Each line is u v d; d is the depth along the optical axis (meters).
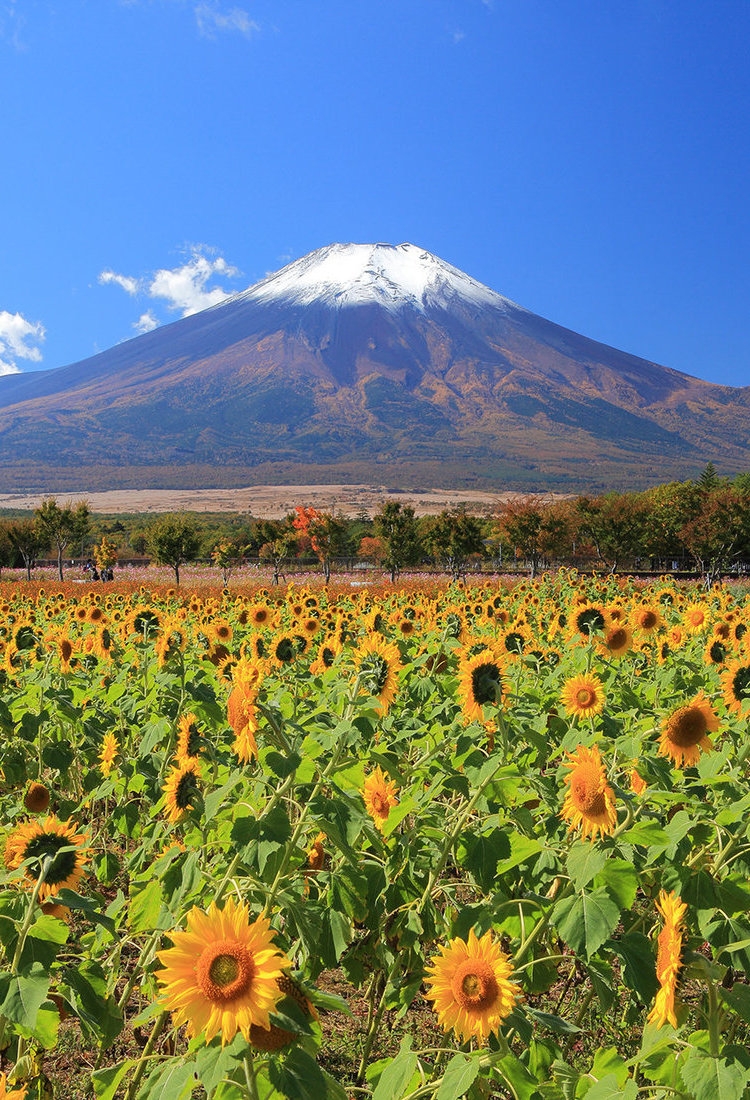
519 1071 2.90
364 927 4.98
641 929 4.49
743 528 43.09
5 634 10.31
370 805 4.69
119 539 95.25
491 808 4.43
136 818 5.69
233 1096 2.61
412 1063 3.01
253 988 2.31
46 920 3.07
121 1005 3.83
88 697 7.15
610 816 3.42
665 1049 3.08
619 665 7.95
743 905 3.53
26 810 5.31
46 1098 3.76
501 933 3.96
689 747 4.31
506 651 7.11
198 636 9.30
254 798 3.67
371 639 5.04
